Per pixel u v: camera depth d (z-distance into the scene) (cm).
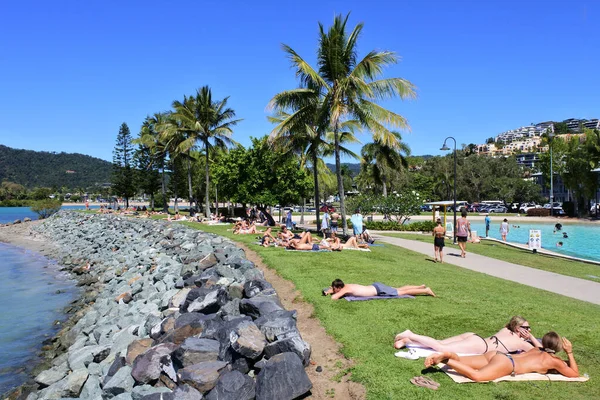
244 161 3341
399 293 966
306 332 769
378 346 673
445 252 1986
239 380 567
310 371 618
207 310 912
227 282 1115
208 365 620
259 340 650
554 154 7100
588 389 529
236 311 898
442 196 9031
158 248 2342
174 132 4328
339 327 762
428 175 9369
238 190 3366
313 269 1274
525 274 1458
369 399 520
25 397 804
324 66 2080
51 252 3231
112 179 6344
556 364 567
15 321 1358
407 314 825
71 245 3397
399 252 1830
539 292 1127
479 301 941
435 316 816
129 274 1858
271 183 3322
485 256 1900
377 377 567
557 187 8112
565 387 533
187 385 579
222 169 3591
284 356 584
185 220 3981
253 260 1519
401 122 1952
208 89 3725
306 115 2170
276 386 545
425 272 1303
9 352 1078
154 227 3184
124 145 6425
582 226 4516
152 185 6234
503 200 8375
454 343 616
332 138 2691
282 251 1659
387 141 2042
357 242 1941
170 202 10412
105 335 1052
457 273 1355
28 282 2048
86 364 879
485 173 8544
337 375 598
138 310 1209
